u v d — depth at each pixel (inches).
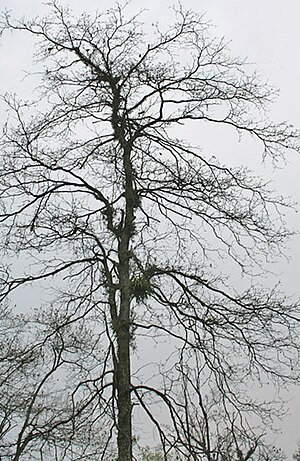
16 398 595.8
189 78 529.0
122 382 448.8
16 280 492.4
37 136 507.2
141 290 486.6
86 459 510.3
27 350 493.0
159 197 525.7
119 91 534.6
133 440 451.2
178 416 429.1
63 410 538.0
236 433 438.9
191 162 529.3
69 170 509.7
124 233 508.7
